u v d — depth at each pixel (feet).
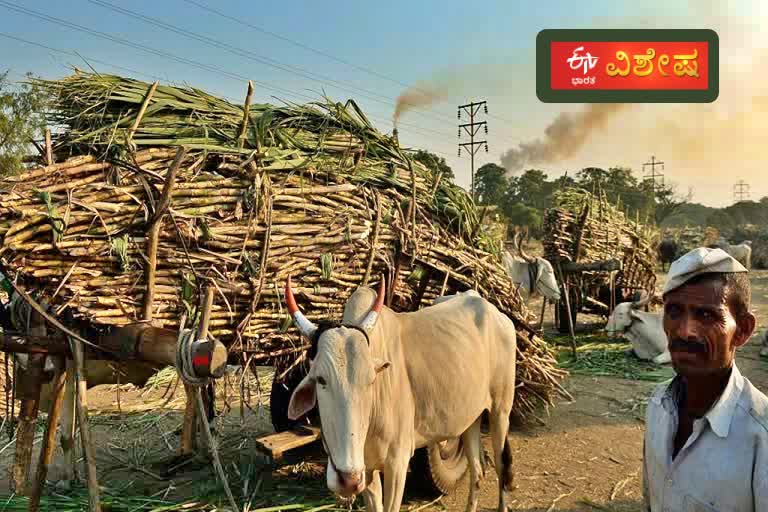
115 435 19.67
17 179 10.39
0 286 12.50
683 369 5.32
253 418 21.27
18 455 11.57
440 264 17.03
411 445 11.94
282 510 13.56
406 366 11.94
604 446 18.88
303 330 10.37
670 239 106.11
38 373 11.62
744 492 5.06
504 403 14.51
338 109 16.55
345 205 14.71
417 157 18.72
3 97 53.26
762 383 26.05
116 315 10.87
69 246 10.34
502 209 159.94
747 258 81.92
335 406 9.29
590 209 38.78
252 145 13.75
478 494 15.23
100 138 12.00
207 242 11.92
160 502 13.67
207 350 9.75
